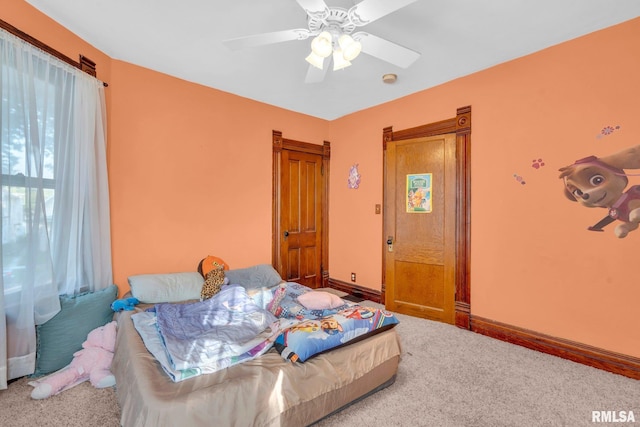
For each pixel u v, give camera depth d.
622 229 2.27
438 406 1.89
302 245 4.39
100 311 2.40
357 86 3.42
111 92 2.74
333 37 1.85
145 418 1.25
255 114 3.83
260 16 2.18
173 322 2.00
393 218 3.80
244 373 1.55
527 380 2.19
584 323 2.44
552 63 2.59
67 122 2.32
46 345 2.11
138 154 2.90
